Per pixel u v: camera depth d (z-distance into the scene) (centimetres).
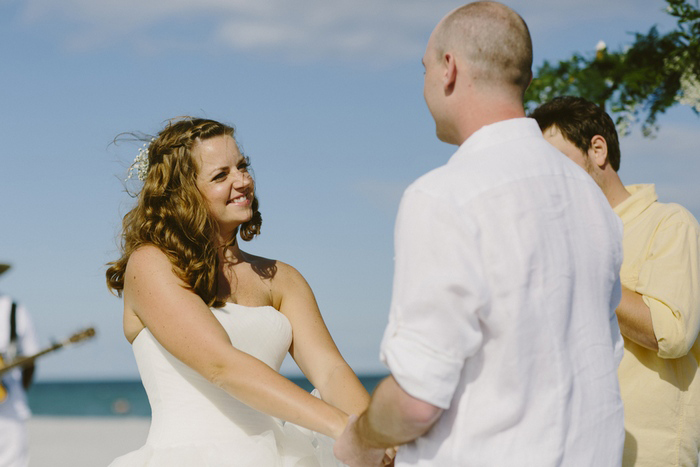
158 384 319
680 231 302
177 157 322
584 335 221
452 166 219
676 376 305
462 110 229
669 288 291
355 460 235
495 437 212
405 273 209
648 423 303
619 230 236
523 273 210
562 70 467
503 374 210
